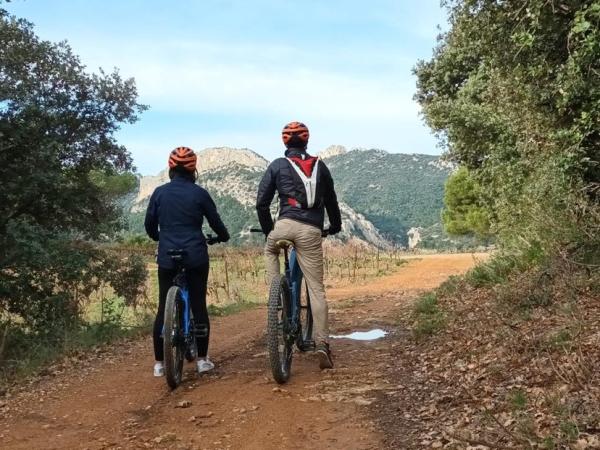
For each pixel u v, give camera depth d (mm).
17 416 4871
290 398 4809
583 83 7219
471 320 6672
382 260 34750
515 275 8438
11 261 9102
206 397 4992
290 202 5500
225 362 6355
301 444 3873
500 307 6664
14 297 9711
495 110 11938
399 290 16625
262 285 23828
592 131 7875
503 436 3486
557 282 6766
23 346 8516
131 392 5355
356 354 6418
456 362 5355
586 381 3998
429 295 9688
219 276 26797
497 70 9469
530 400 3867
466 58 16344
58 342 8211
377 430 4027
